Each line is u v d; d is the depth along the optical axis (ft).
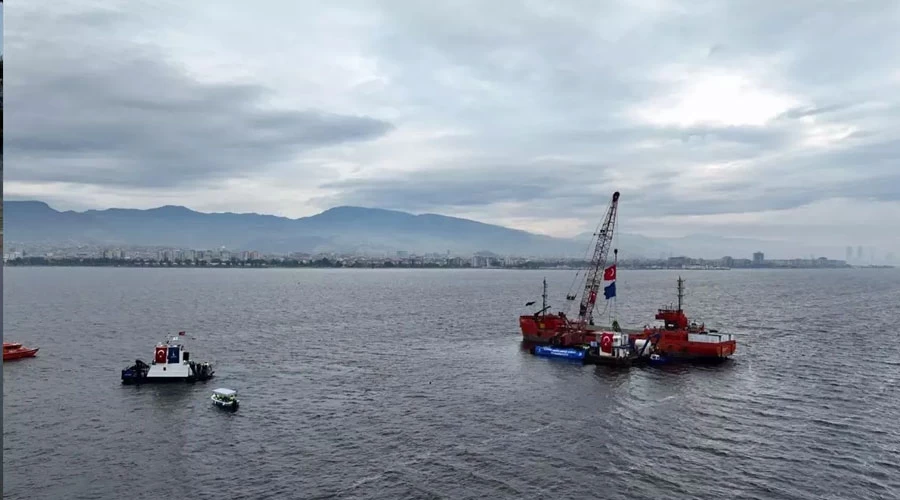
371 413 315.37
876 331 637.30
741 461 249.75
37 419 304.71
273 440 273.75
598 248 620.90
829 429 289.74
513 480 231.09
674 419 308.40
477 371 428.15
